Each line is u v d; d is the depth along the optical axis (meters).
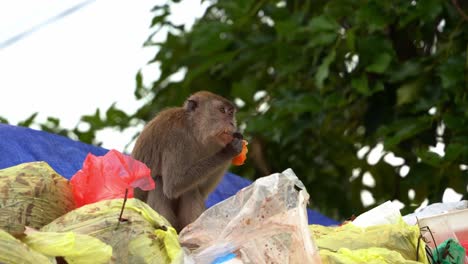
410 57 8.56
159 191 6.54
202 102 6.72
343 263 4.00
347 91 8.34
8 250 3.42
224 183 7.63
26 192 4.20
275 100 8.57
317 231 4.65
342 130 8.98
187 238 4.11
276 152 9.36
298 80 8.93
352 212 9.07
